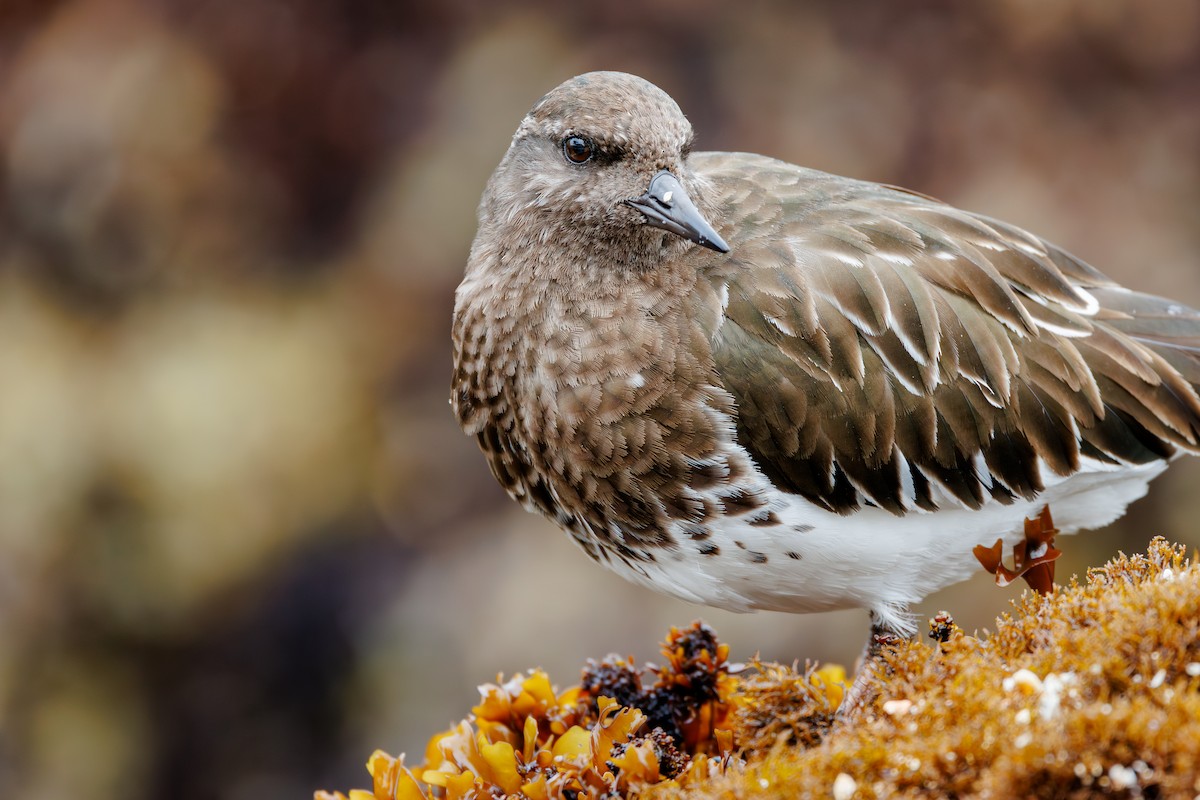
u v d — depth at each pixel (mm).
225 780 13695
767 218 6945
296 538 13578
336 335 13820
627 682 6363
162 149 14359
